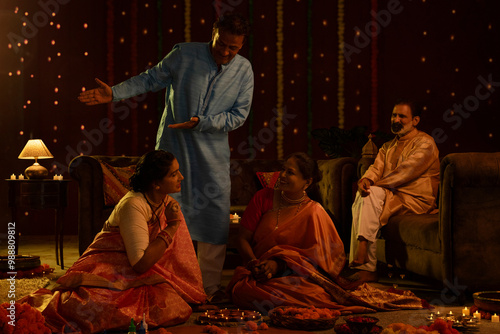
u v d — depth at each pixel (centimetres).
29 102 779
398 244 435
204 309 329
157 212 312
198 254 376
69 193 796
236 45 359
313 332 284
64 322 271
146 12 809
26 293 382
